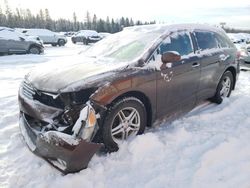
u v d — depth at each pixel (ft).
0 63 36.76
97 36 90.02
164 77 11.53
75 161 8.57
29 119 10.39
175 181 8.85
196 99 14.11
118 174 9.27
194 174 9.11
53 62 12.62
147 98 11.05
